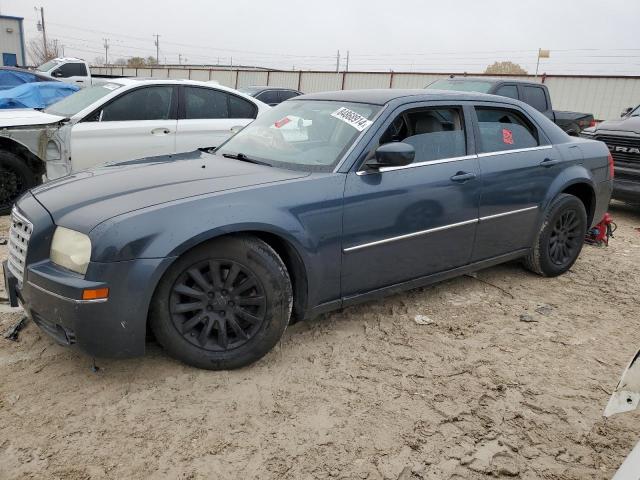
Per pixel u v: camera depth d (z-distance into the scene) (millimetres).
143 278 2676
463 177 3844
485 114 4219
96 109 6246
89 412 2707
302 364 3240
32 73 11445
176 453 2465
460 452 2564
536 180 4402
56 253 2770
